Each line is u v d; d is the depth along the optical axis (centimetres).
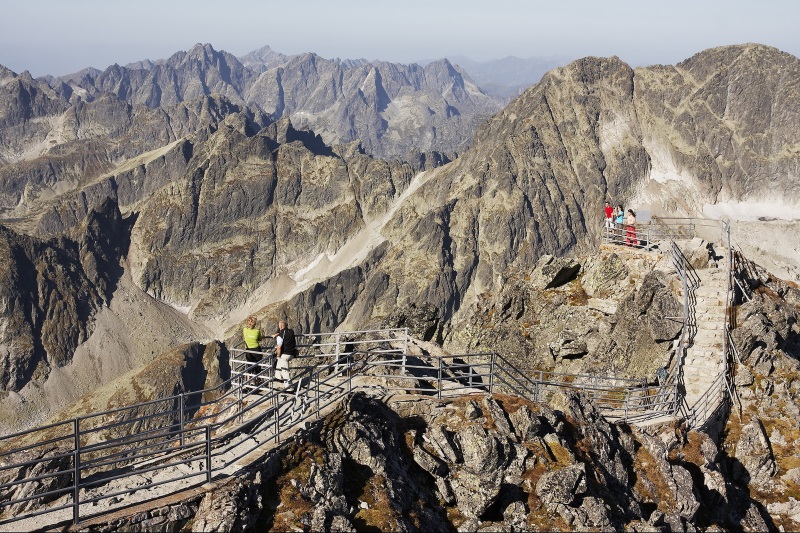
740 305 5081
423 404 3244
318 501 2466
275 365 3369
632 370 5069
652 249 5922
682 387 4638
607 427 3525
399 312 5947
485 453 2889
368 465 2762
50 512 2144
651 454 3634
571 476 2797
